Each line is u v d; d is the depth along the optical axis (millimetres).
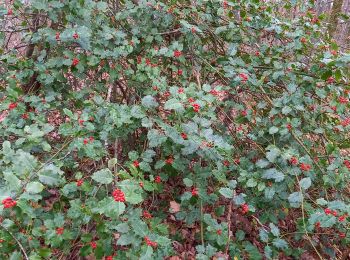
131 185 1771
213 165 2674
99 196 2139
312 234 2740
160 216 2848
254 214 2887
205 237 2346
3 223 1705
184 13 3094
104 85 2998
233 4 3213
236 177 2744
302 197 2275
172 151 2432
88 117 2275
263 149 2977
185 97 2268
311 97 2965
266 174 2338
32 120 2475
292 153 2414
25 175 1663
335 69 2611
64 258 2090
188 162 2504
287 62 3141
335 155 2695
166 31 3277
